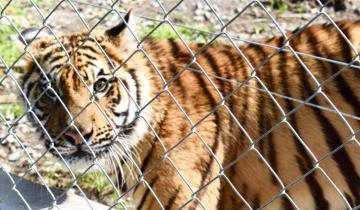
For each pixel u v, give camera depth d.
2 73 9.00
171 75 6.14
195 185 5.90
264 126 5.98
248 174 6.11
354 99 5.79
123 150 6.01
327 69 5.88
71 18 10.69
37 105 6.19
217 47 6.34
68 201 6.32
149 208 6.04
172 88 6.05
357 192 5.98
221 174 4.58
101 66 5.93
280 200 6.17
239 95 6.02
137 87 5.99
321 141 5.88
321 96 5.84
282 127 5.95
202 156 5.91
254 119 6.00
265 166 6.05
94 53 5.99
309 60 5.96
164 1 11.30
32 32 6.41
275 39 6.23
